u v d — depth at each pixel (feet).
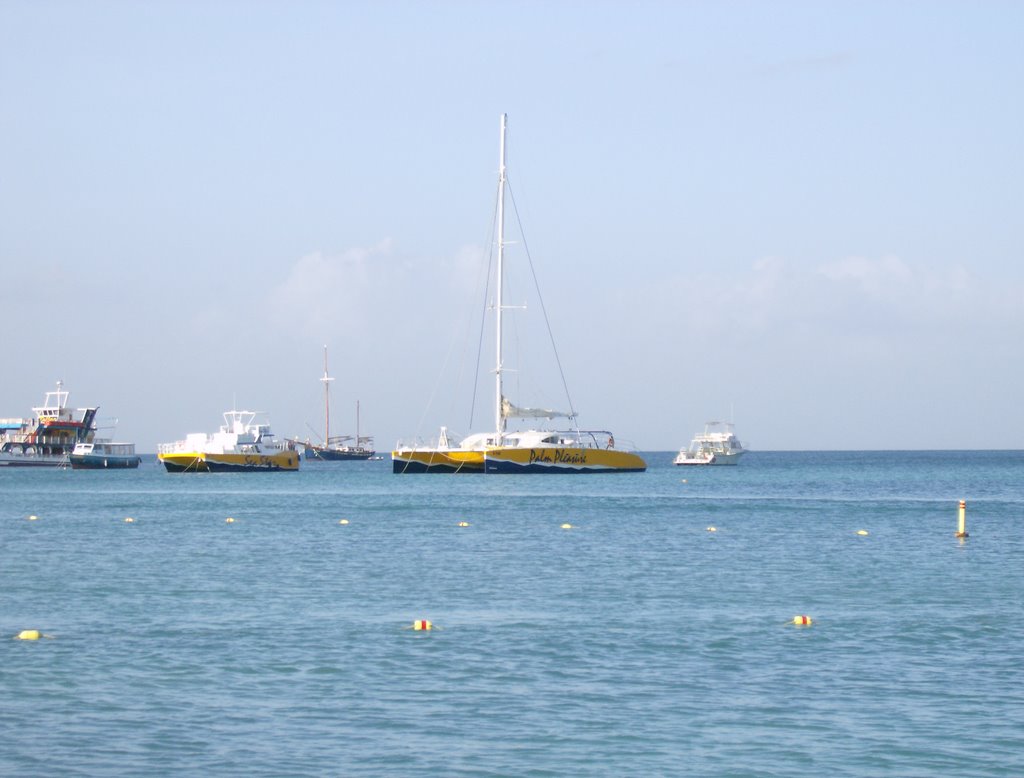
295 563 338.54
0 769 139.13
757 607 253.24
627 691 175.52
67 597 268.00
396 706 166.81
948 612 246.27
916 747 149.48
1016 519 521.24
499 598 266.77
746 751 147.74
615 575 309.42
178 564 335.67
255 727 156.35
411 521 507.30
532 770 140.46
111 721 159.02
